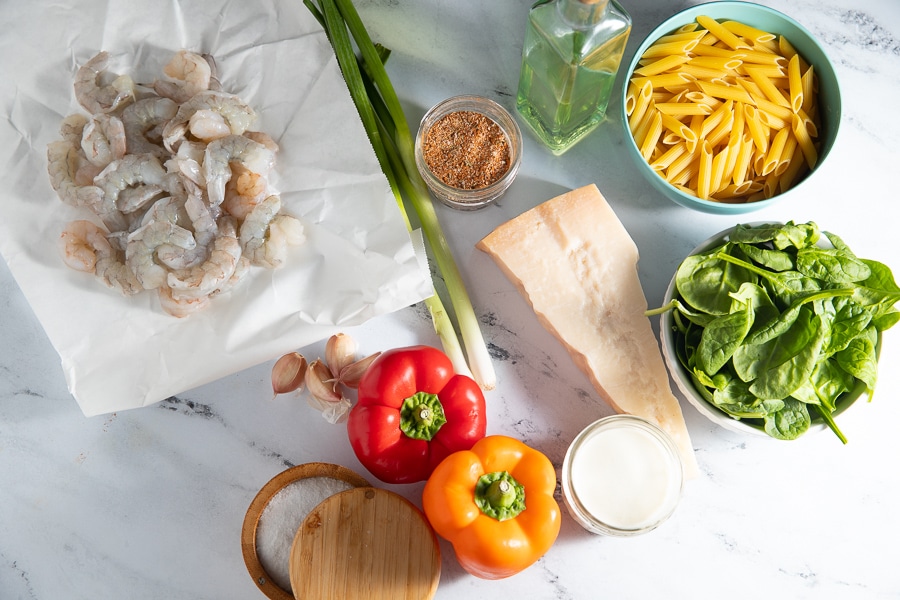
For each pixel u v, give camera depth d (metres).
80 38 1.48
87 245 1.40
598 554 1.46
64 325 1.42
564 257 1.47
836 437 1.48
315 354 1.53
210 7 1.49
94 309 1.42
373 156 1.43
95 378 1.41
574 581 1.46
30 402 1.51
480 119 1.48
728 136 1.43
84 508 1.49
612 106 1.58
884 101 1.54
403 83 1.57
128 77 1.46
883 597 1.45
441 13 1.58
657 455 1.40
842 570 1.46
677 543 1.47
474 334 1.46
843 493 1.47
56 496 1.50
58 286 1.42
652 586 1.46
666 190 1.41
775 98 1.42
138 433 1.50
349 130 1.44
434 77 1.57
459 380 1.40
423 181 1.50
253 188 1.39
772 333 1.27
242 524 1.47
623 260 1.47
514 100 1.58
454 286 1.47
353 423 1.39
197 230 1.36
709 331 1.28
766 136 1.42
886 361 1.48
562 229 1.47
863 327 1.27
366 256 1.42
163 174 1.41
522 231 1.48
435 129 1.48
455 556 1.47
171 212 1.38
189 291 1.36
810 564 1.46
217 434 1.50
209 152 1.38
